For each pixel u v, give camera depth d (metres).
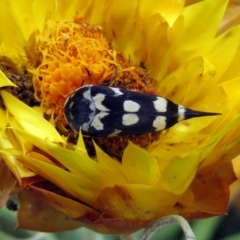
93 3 0.07
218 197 0.06
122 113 0.06
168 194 0.06
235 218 0.11
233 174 0.07
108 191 0.06
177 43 0.07
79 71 0.07
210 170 0.07
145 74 0.07
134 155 0.06
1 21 0.07
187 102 0.07
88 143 0.07
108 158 0.06
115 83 0.07
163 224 0.06
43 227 0.07
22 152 0.06
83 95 0.06
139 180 0.06
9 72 0.07
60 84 0.07
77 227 0.07
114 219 0.06
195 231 0.09
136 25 0.07
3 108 0.07
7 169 0.07
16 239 0.09
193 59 0.07
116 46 0.07
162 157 0.07
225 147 0.06
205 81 0.07
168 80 0.07
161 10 0.07
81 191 0.06
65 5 0.07
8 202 0.07
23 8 0.07
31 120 0.07
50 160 0.06
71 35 0.07
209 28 0.07
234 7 0.07
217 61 0.07
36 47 0.07
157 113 0.06
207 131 0.07
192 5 0.07
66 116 0.06
